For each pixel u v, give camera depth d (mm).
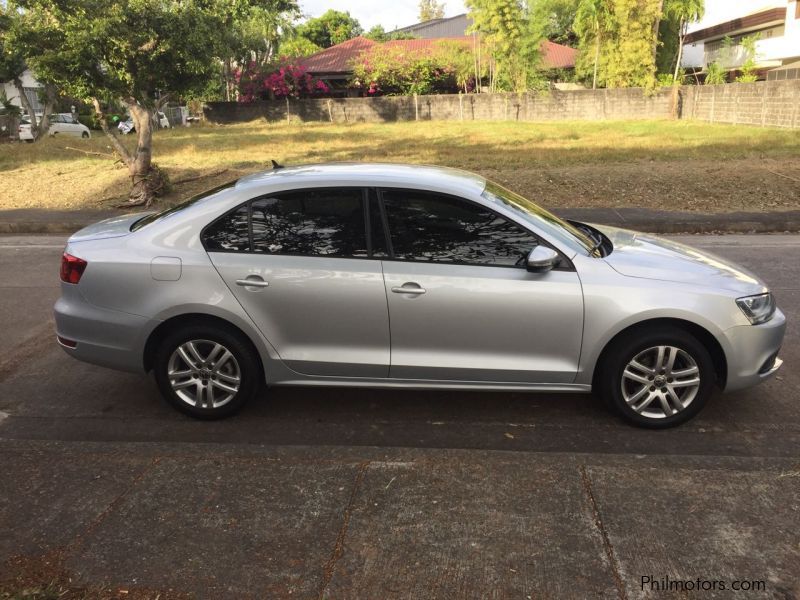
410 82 36719
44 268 8469
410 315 3893
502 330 3883
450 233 3910
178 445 3621
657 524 2879
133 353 4094
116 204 12750
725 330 3836
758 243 9500
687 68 41250
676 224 10547
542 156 17281
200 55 12039
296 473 3312
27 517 3004
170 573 2633
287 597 2498
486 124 30375
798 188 12484
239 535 2855
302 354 4008
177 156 18906
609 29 32438
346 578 2590
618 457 3416
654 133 23266
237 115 35656
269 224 3984
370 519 2943
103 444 3633
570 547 2744
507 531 2848
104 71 11945
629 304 3803
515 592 2504
